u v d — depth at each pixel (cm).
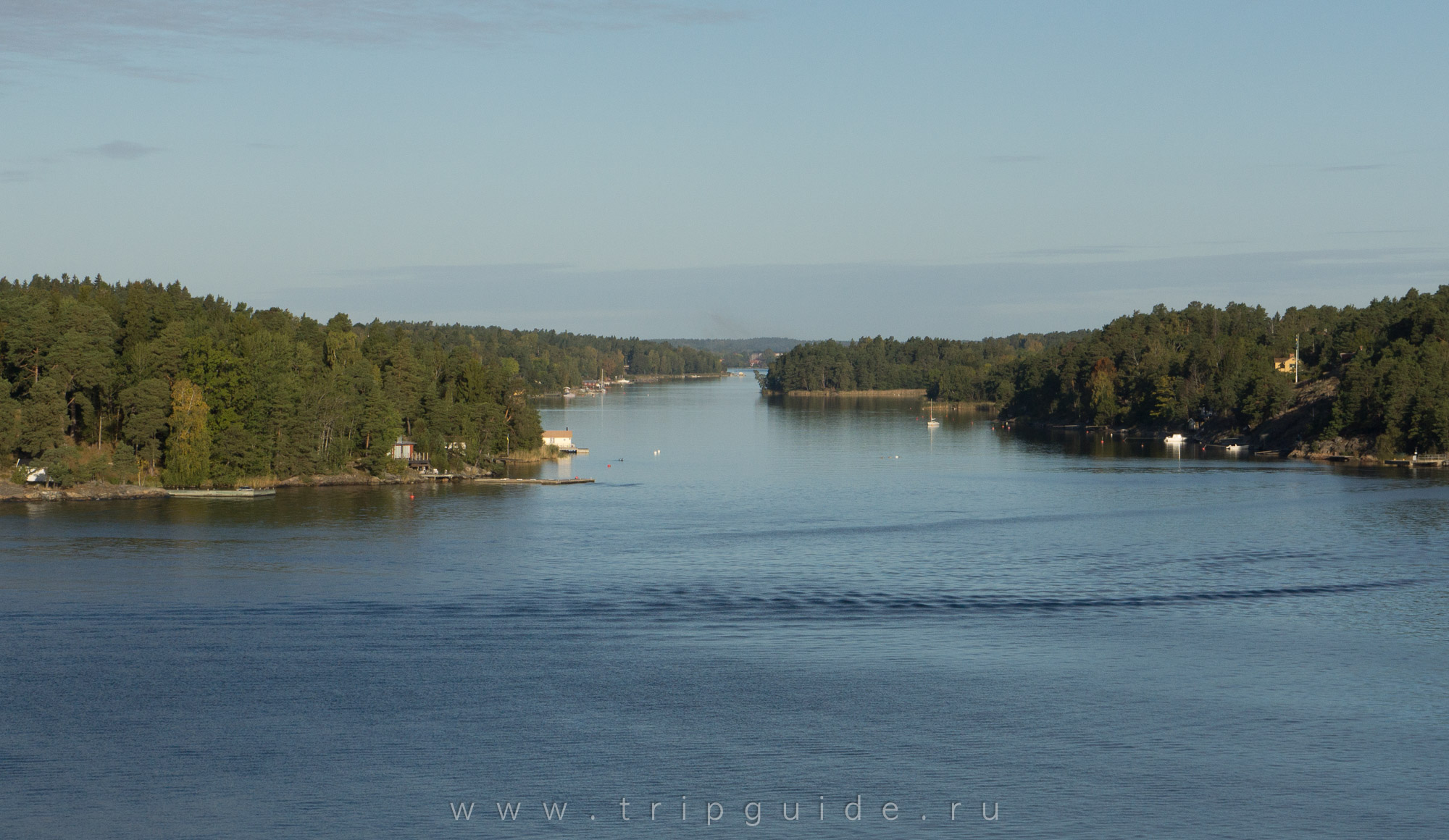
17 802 5294
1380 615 9188
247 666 7444
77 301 19750
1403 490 18325
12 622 8612
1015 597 9925
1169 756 5906
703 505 16675
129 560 11356
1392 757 5891
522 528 14050
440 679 7181
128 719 6391
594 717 6469
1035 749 5988
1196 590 10238
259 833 5000
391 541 12850
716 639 8275
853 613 9231
